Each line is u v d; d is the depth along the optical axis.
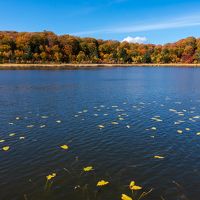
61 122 15.02
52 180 8.34
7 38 109.62
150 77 50.12
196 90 29.12
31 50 111.06
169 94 26.00
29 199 7.35
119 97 24.06
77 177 8.52
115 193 7.60
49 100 22.45
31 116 16.48
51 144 11.50
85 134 12.85
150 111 17.81
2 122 15.05
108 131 13.31
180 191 7.68
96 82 39.56
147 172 8.85
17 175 8.67
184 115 16.61
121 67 101.38
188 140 11.92
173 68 92.69
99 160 9.82
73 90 29.47
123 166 9.30
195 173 8.74
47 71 69.94
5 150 10.79
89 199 7.32
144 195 7.49
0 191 7.74
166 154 10.34
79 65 107.88
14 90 29.45
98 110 18.11
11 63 102.06
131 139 12.10
